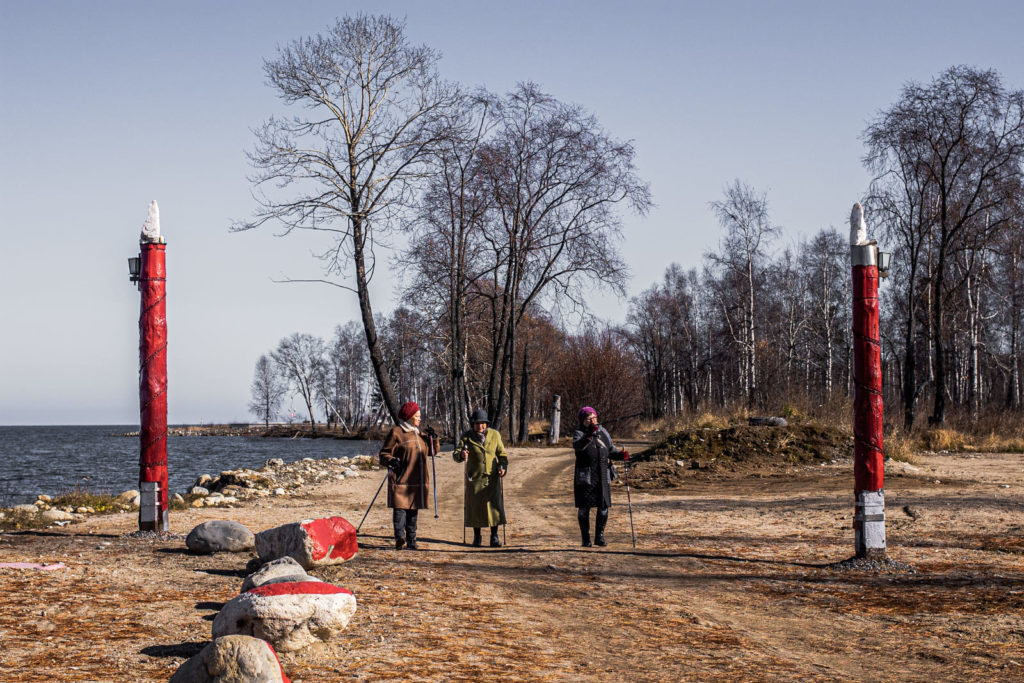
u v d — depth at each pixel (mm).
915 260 35781
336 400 102125
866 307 9438
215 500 15617
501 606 7590
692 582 8859
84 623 6359
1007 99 33219
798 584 8680
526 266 35531
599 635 6664
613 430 44000
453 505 16500
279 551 8367
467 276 36125
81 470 38688
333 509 15336
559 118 34531
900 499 14883
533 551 10773
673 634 6742
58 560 9023
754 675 5574
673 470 21266
